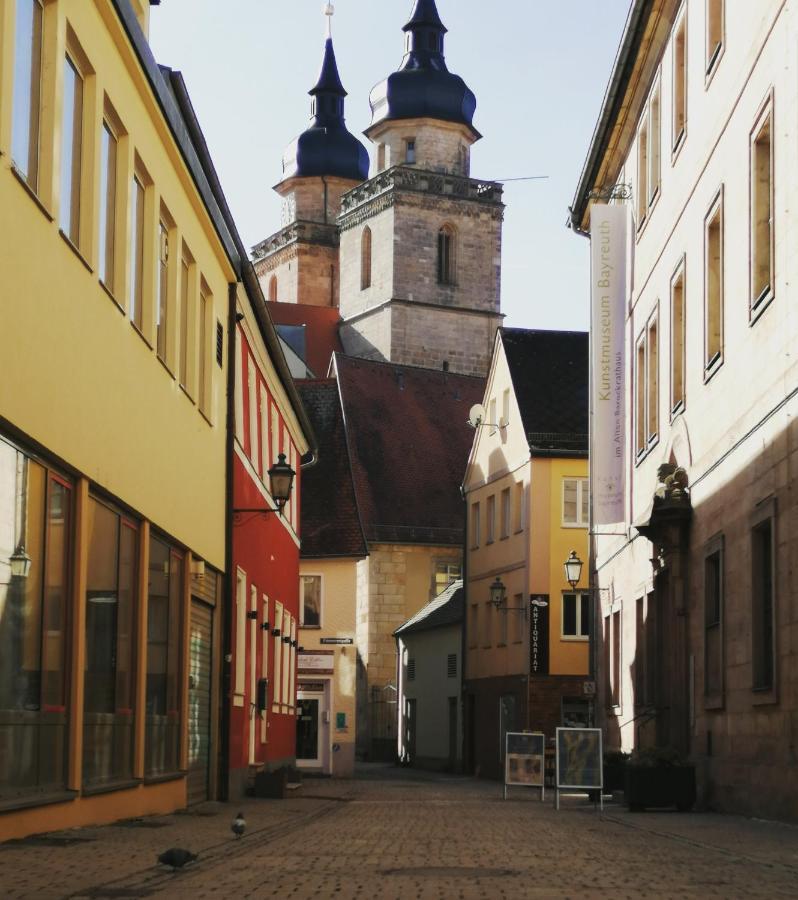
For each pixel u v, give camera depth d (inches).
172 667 916.0
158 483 846.5
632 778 1007.6
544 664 2224.4
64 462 623.2
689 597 1098.7
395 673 3198.8
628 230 1423.5
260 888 439.2
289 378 1552.7
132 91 754.2
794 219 798.5
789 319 805.2
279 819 887.7
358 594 3267.7
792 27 805.2
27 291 561.0
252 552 1301.7
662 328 1241.4
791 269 802.8
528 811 1032.8
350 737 2393.0
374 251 4894.2
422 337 4827.8
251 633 1295.5
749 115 911.7
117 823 739.4
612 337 1400.1
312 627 2529.5
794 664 792.9
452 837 707.4
